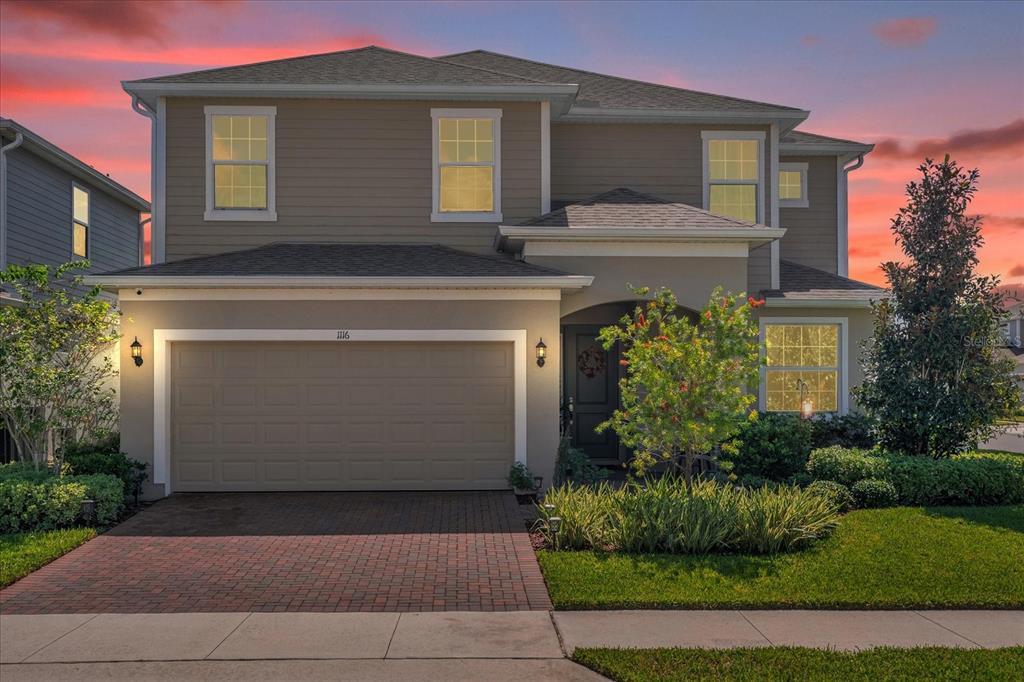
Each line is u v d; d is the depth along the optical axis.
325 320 12.70
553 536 9.48
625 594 7.67
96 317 11.73
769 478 12.90
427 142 14.74
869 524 10.28
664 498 9.77
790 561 8.69
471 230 14.74
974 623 7.09
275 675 5.98
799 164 18.47
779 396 16.31
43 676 5.97
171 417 12.67
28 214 17.91
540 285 12.60
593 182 16.19
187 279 12.36
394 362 12.86
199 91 14.37
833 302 15.79
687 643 6.58
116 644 6.61
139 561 9.02
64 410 11.79
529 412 12.80
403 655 6.37
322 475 12.80
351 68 15.26
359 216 14.70
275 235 14.63
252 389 12.76
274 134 14.63
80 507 10.42
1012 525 10.20
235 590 8.02
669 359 10.16
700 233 13.32
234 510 11.52
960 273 12.97
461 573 8.56
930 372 13.10
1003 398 12.85
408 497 12.41
